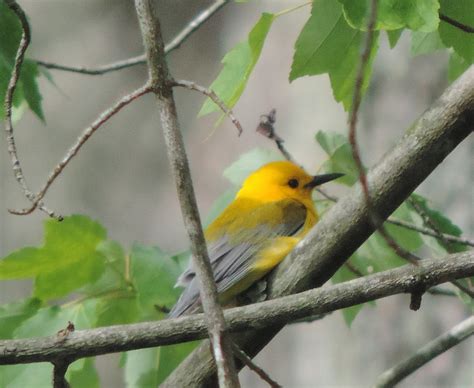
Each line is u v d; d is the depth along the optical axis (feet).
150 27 20.45
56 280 30.91
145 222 77.00
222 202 35.27
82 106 79.56
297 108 59.06
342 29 26.27
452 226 32.42
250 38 25.88
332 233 25.21
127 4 80.84
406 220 32.83
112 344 21.07
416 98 47.83
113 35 80.38
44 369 30.45
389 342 48.39
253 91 63.46
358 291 21.52
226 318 21.53
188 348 32.45
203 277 20.29
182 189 20.48
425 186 45.88
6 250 77.00
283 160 38.88
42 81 79.25
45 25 80.59
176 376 26.48
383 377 31.89
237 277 32.19
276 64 62.39
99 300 31.19
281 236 35.22
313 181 35.12
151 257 31.04
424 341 47.21
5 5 27.27
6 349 20.81
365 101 48.93
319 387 52.26
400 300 48.34
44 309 30.63
